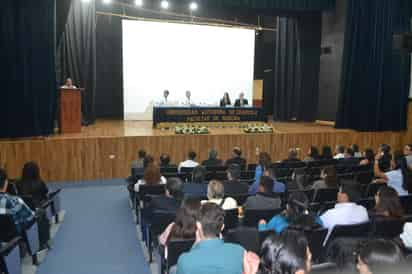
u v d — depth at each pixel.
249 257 1.83
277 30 12.87
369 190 4.65
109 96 12.80
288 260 1.31
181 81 12.26
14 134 7.32
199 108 9.66
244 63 12.74
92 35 10.44
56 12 8.12
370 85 10.27
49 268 3.69
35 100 7.52
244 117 10.01
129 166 7.84
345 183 3.27
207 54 12.39
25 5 7.35
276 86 12.85
